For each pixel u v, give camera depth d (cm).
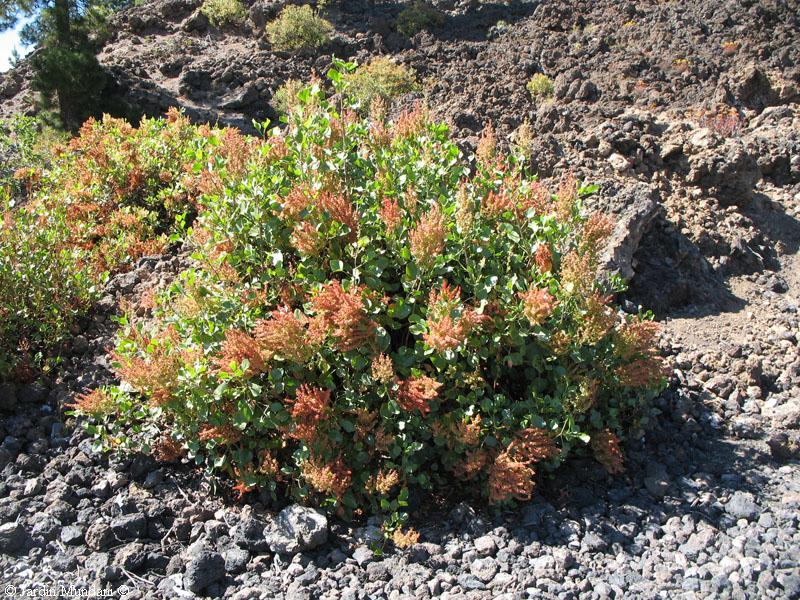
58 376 252
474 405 216
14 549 195
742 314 346
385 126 266
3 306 251
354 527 208
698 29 758
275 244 234
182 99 758
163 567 195
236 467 212
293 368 207
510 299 215
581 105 521
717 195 439
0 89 832
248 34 913
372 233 229
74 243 313
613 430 240
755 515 214
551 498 222
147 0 1044
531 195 253
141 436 224
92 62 693
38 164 447
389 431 209
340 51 848
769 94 633
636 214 350
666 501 221
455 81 737
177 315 230
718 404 272
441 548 201
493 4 944
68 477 217
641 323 228
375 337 207
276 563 195
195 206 347
